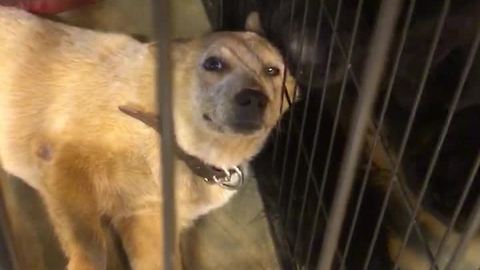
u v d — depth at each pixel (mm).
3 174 1492
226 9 1748
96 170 1326
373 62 594
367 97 619
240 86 1183
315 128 1383
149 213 1416
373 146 1081
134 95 1285
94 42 1373
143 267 1453
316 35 1217
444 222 1260
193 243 1538
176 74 1270
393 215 1373
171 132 624
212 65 1226
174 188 674
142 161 1320
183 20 1874
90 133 1306
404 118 1243
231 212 1603
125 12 1873
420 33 1160
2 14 1426
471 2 1138
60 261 1465
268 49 1271
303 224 1407
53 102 1343
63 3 1833
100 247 1381
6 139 1408
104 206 1373
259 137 1324
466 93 1184
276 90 1279
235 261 1531
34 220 1508
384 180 1346
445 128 885
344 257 1224
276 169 1521
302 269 1429
